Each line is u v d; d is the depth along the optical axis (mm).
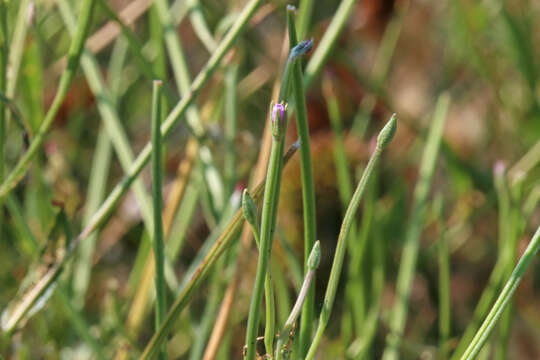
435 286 838
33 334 636
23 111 663
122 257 869
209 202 618
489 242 893
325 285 692
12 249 726
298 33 525
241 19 480
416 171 907
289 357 417
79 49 473
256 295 408
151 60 931
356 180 732
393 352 543
